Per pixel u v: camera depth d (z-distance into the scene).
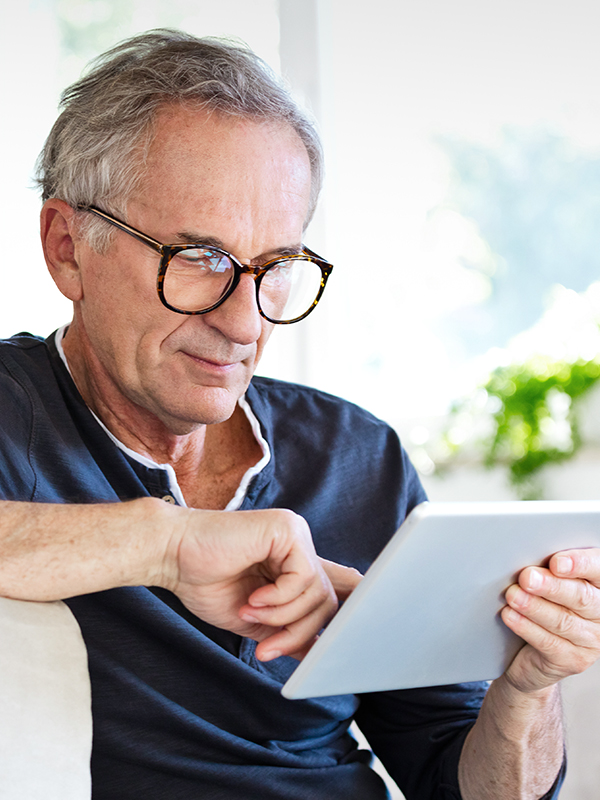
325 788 1.02
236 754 0.96
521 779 0.96
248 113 0.94
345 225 2.76
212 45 0.98
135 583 0.73
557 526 0.68
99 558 0.71
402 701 1.15
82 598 0.93
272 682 1.00
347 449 1.25
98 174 0.95
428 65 2.74
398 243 2.80
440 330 2.82
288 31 2.55
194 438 1.11
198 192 0.92
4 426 0.94
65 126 1.01
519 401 2.63
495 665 0.87
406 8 2.72
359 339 2.80
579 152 2.68
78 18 2.44
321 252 2.61
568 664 0.80
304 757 1.03
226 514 0.73
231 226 0.93
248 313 0.94
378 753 1.19
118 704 0.91
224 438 1.17
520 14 2.68
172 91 0.93
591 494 2.57
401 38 2.73
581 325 2.64
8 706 0.66
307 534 0.73
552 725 0.97
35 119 2.40
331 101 2.63
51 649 0.70
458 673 0.85
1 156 2.37
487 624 0.78
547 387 2.60
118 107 0.94
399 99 2.75
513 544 0.67
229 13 2.52
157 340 0.96
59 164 1.01
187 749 0.93
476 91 2.73
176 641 0.95
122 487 1.02
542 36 2.68
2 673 0.67
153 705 0.92
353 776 1.07
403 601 0.65
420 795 1.11
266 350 2.59
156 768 0.91
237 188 0.93
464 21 2.71
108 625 0.94
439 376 2.81
